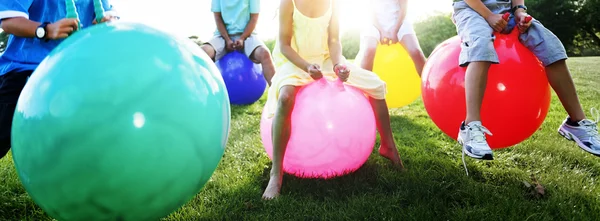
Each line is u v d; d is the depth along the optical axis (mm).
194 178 1608
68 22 1889
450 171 2633
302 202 2182
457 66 2613
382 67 4051
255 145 3275
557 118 4203
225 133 1731
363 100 2508
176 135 1478
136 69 1453
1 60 2129
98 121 1375
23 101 1462
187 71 1568
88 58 1453
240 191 2340
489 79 2475
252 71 4996
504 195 2242
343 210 2090
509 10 2656
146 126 1417
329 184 2445
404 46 3992
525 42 2574
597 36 25797
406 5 4023
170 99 1474
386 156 2756
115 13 2369
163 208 1590
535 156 2898
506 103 2473
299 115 2365
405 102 4246
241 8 4758
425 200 2193
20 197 2250
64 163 1389
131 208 1513
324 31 2609
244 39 4781
